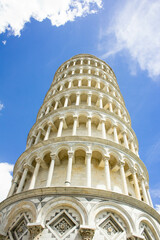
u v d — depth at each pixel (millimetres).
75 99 30281
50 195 15688
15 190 21422
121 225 14953
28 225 13914
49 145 20781
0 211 17656
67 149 19906
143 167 23469
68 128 25406
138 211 16391
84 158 21109
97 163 21156
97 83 32750
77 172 19516
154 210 17375
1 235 15172
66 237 13438
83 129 25031
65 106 26969
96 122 25969
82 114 25016
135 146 27562
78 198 15227
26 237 14352
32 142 25844
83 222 13906
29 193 16297
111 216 15164
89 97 28344
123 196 16109
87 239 12836
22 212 16094
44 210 14898
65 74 36750
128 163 21094
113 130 25172
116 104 30234
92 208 14719
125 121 28344
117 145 21266
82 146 20000
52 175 19250
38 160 19875
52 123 24891
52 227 14195
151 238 15953
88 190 15555
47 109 29234
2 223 16047
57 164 20672
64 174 19547
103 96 29484
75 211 14844
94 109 25594
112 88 33906
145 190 20719
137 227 15102
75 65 37875
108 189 16766
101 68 38094
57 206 15172
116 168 20875
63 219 14578
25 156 22203
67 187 15625
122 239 14219
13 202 16969
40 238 13477
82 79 33062
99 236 13773
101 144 20594
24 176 19781
